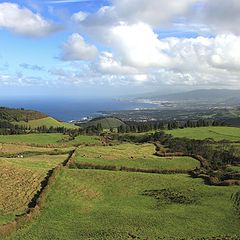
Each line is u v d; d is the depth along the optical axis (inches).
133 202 2461.9
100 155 4217.5
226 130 6254.9
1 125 7637.8
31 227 1900.8
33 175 2847.0
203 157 4158.5
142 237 1761.8
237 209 2235.5
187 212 2201.0
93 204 2386.8
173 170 3491.6
